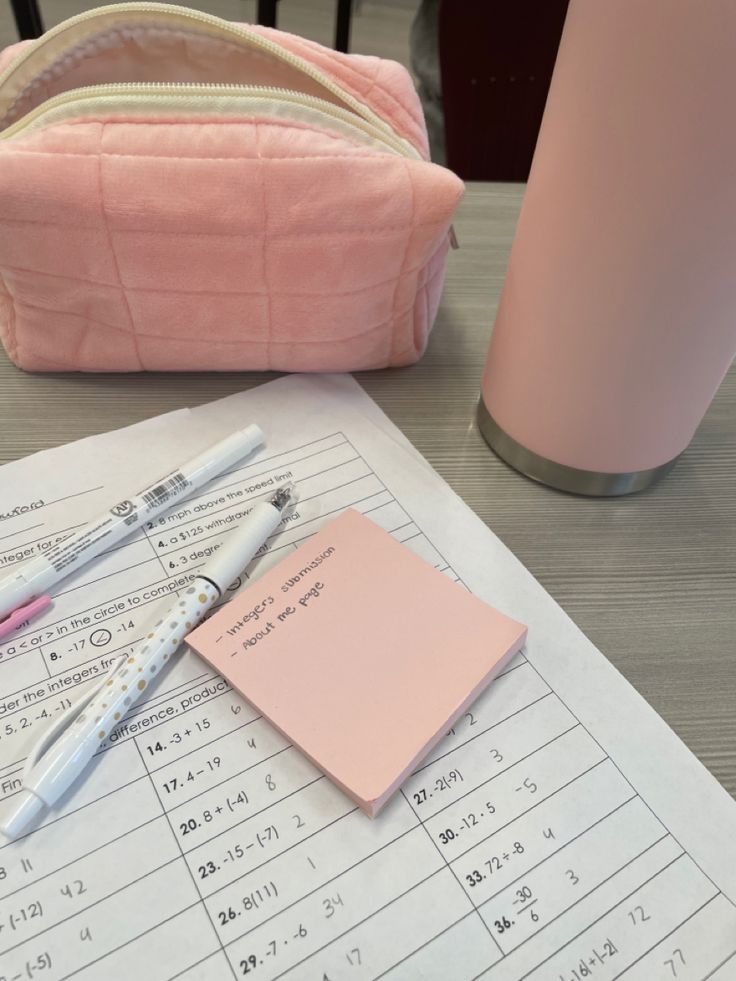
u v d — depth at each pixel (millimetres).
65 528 332
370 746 256
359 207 348
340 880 235
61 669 282
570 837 248
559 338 309
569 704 284
